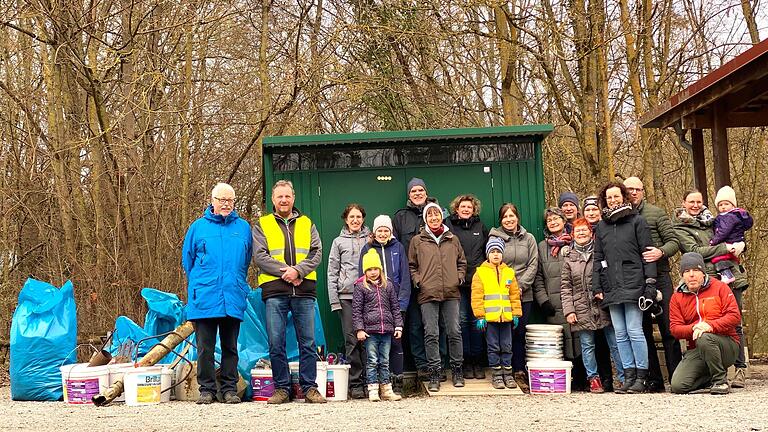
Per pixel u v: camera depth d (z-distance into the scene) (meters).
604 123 14.48
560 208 9.44
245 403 8.27
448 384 8.99
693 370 8.27
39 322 9.28
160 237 13.77
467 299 9.20
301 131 16.62
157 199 14.45
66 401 8.70
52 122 13.84
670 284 8.84
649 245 8.53
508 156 9.86
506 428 6.12
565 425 6.21
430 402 8.09
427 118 16.53
